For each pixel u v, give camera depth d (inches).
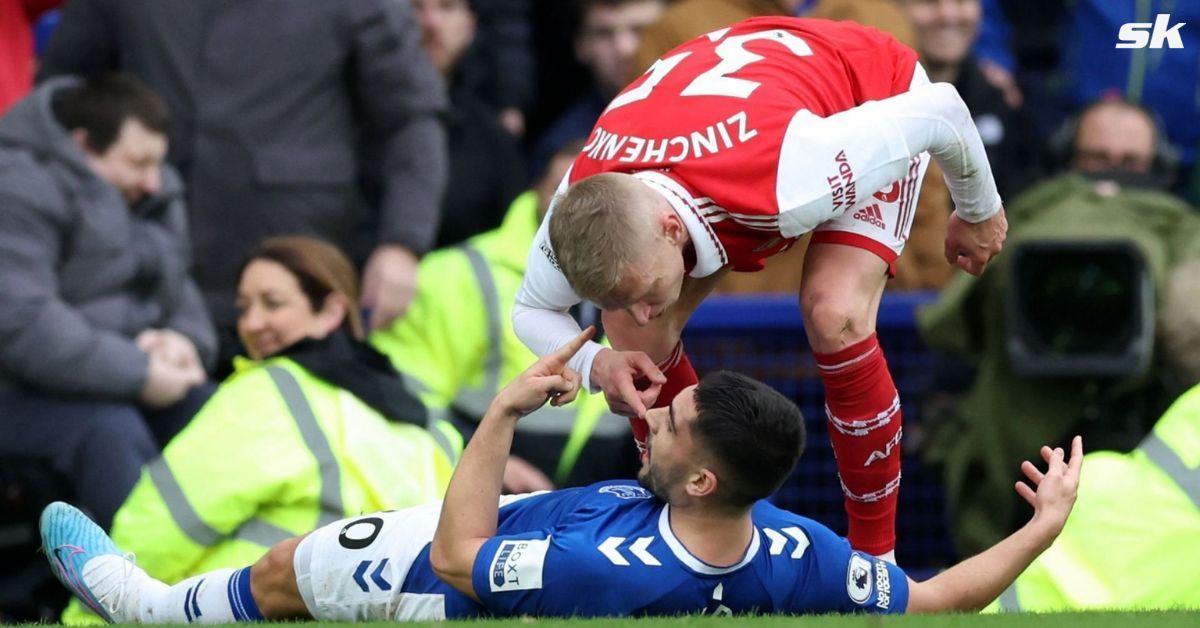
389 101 878.4
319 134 874.8
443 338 804.6
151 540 639.1
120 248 804.0
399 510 558.9
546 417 792.9
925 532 866.1
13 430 770.8
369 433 658.2
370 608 545.3
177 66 864.9
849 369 532.4
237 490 639.1
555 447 792.3
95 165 803.4
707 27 865.5
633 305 478.0
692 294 531.8
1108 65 1031.0
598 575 512.7
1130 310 780.6
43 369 769.6
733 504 510.6
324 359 669.9
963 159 529.0
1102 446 791.1
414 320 815.7
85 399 775.7
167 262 820.6
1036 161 1003.3
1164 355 790.5
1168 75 1026.1
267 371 658.8
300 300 688.4
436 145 888.3
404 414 677.3
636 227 471.5
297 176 868.0
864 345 531.5
